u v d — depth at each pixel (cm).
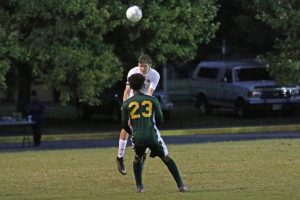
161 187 2758
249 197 2506
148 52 6359
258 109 7469
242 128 6506
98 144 5656
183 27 6206
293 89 7500
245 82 7669
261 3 6875
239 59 8662
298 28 6812
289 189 2656
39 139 5647
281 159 3478
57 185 2853
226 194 2569
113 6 5953
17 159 3797
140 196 2558
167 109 7544
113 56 6062
